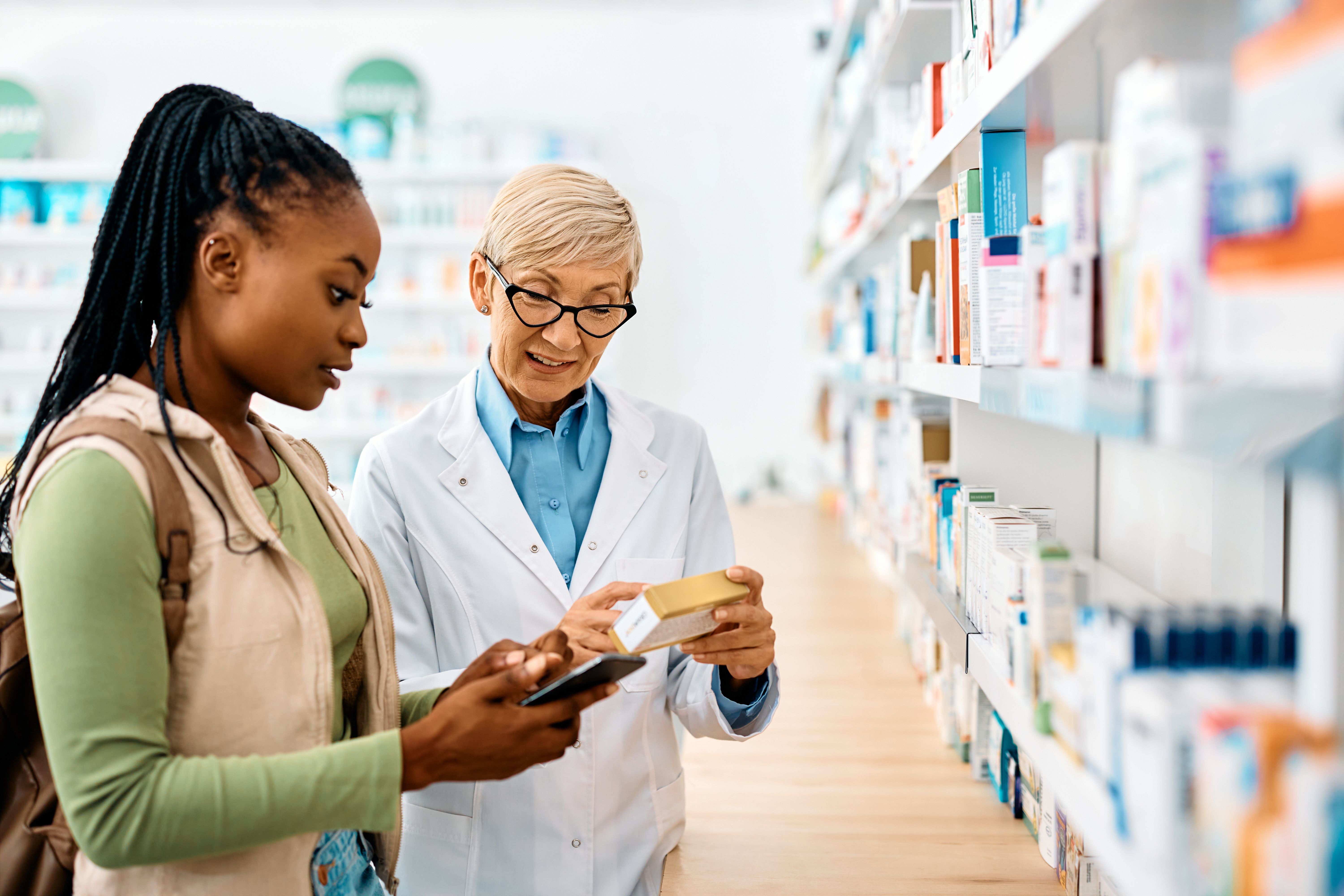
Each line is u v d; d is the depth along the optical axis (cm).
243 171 93
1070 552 117
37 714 95
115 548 85
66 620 82
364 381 672
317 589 102
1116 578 170
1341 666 68
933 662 223
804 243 689
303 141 97
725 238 692
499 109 689
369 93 651
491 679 98
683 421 172
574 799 145
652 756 154
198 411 101
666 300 695
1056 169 94
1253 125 61
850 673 252
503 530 150
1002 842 157
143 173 97
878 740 205
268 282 94
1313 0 54
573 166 144
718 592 122
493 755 96
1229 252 63
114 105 681
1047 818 149
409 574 152
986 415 187
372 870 119
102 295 100
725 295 694
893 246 298
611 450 159
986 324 124
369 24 686
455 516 152
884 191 228
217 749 94
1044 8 101
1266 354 59
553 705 100
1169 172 71
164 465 91
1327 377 53
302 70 687
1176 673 77
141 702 85
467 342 643
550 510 157
